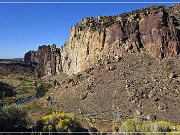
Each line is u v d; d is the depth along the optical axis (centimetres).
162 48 8700
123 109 6575
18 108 3244
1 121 3078
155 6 9806
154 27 9081
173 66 8094
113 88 7606
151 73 8000
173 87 7169
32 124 3353
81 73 9150
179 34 9038
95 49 10850
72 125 3228
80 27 14312
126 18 10212
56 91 8856
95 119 5425
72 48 16700
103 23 11144
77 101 7562
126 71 8312
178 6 11350
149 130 3247
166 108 6341
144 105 6581
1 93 12075
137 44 9231
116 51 9450
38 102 8081
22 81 18675
